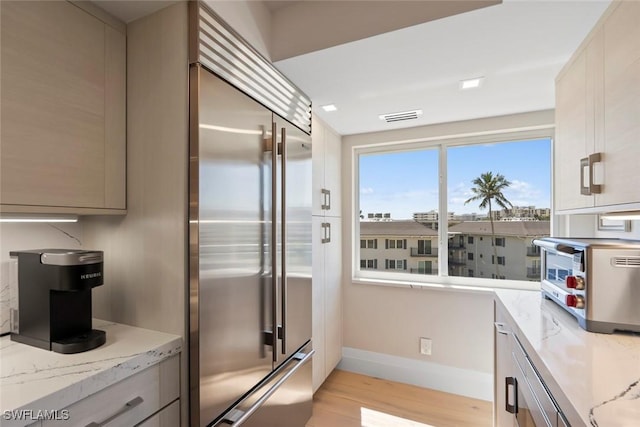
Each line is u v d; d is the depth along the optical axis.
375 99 2.00
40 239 1.26
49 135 1.01
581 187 1.33
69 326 1.04
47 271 1.01
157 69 1.19
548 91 1.87
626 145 1.06
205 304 1.13
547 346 1.08
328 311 2.45
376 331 2.69
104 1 1.13
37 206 0.98
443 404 2.24
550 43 1.37
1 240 1.16
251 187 1.39
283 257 1.55
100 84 1.16
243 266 1.33
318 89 1.85
